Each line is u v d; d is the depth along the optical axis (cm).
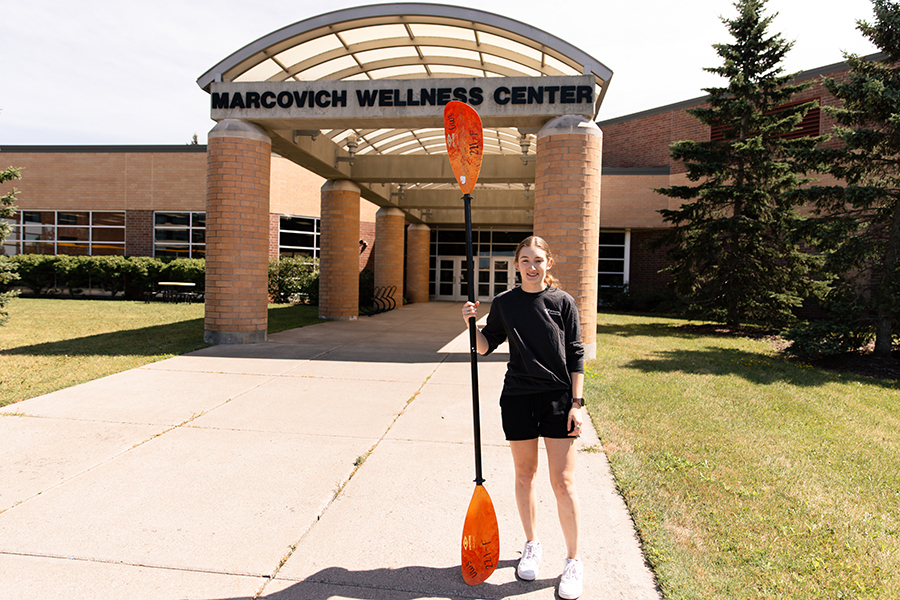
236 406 536
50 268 1950
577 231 832
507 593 243
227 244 896
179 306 1669
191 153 2025
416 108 869
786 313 1323
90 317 1299
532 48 879
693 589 241
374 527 300
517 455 253
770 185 1307
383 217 1867
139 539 281
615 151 2291
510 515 319
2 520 298
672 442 443
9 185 2084
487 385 652
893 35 922
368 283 1892
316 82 884
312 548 277
